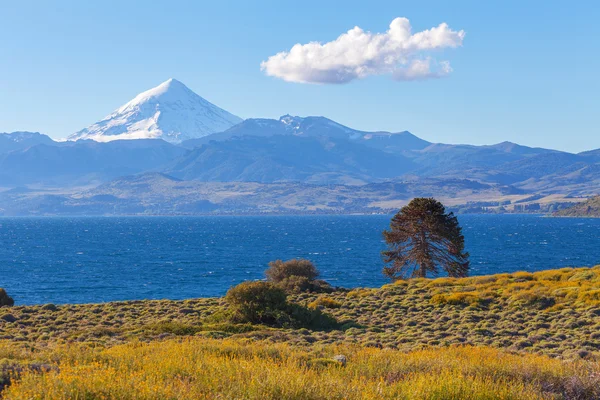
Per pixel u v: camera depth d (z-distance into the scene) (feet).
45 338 149.07
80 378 62.95
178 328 155.43
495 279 253.24
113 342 133.59
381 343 137.08
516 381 79.30
